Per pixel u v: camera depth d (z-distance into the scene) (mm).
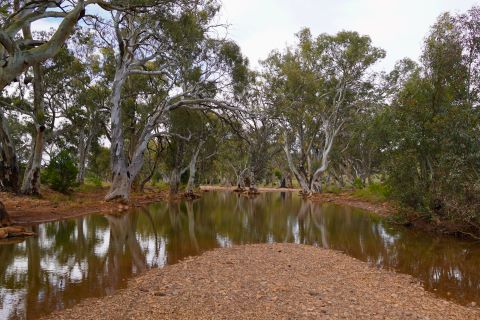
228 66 35750
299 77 44812
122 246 15961
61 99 39750
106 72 41344
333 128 51000
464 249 16219
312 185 53594
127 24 32312
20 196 28719
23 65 14906
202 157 59031
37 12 17516
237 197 53188
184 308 8516
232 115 37406
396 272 12648
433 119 19828
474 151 17594
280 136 60812
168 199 43656
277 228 22781
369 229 21891
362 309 8734
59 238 17188
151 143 66125
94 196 37781
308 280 11102
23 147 53969
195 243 17406
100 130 52594
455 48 19969
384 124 27109
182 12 26969
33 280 10773
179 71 35219
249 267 12562
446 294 10352
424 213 21094
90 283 10547
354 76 47062
